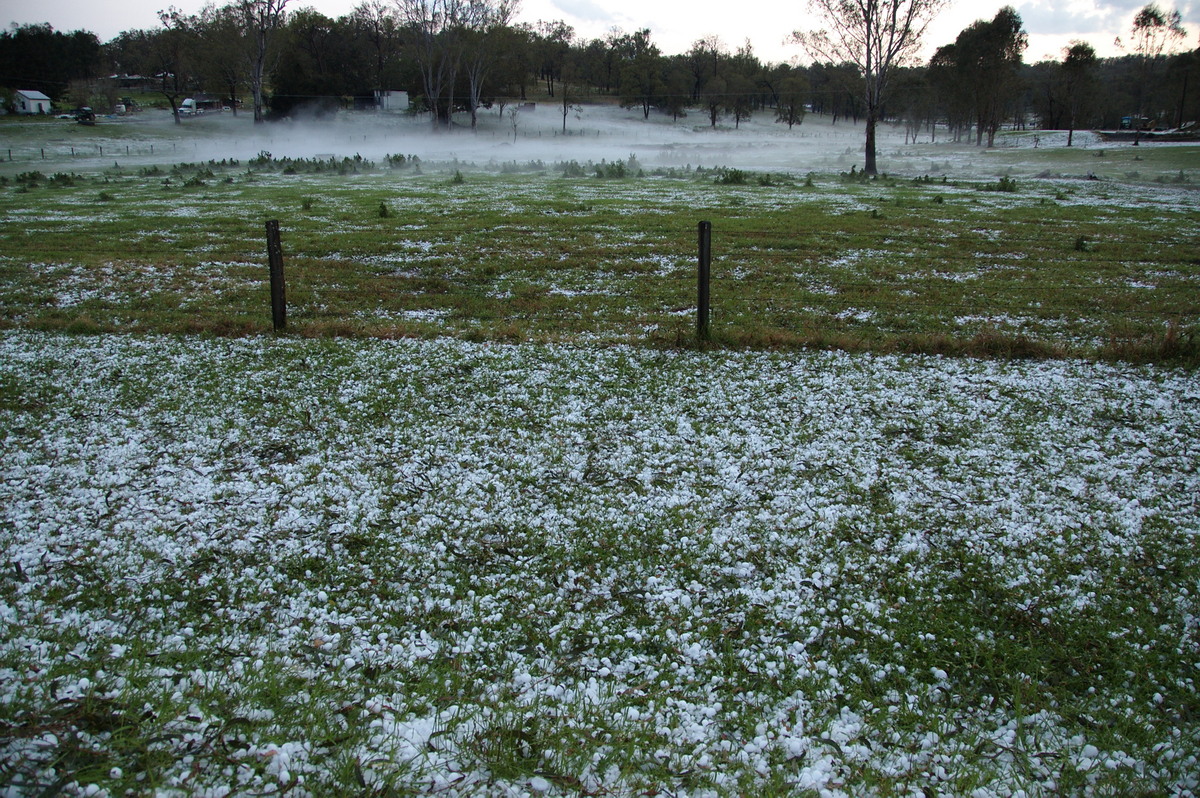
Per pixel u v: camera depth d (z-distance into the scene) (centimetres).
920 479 535
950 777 283
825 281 1272
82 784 259
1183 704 323
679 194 2755
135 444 580
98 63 10931
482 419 644
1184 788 279
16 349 834
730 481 532
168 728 289
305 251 1529
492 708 311
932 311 1066
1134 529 467
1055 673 344
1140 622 378
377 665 339
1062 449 588
